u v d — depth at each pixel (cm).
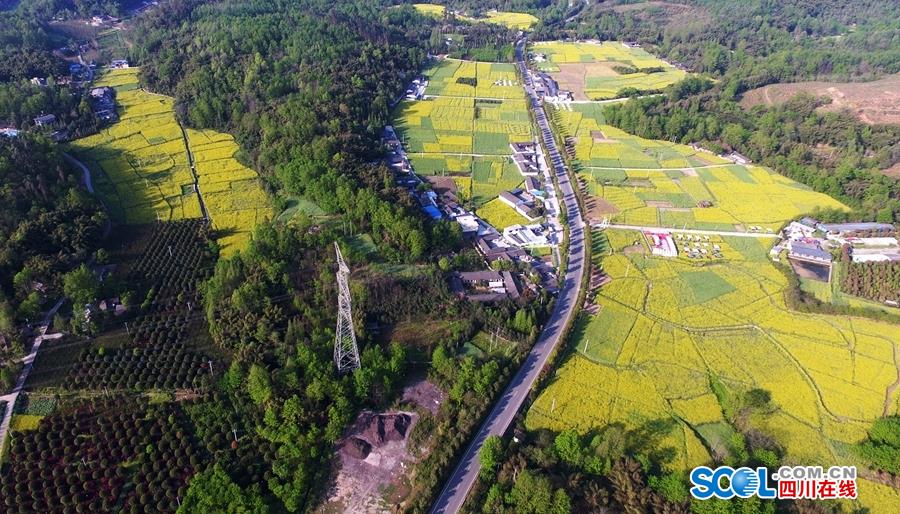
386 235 17312
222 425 11644
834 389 13250
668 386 13162
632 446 11606
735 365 13900
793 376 13600
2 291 14350
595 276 17238
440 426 11850
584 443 11606
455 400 12425
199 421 11750
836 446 11812
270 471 10894
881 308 16062
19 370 12875
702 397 12888
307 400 11988
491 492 10525
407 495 10681
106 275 16088
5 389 12462
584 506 10462
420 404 12488
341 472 11081
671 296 16412
